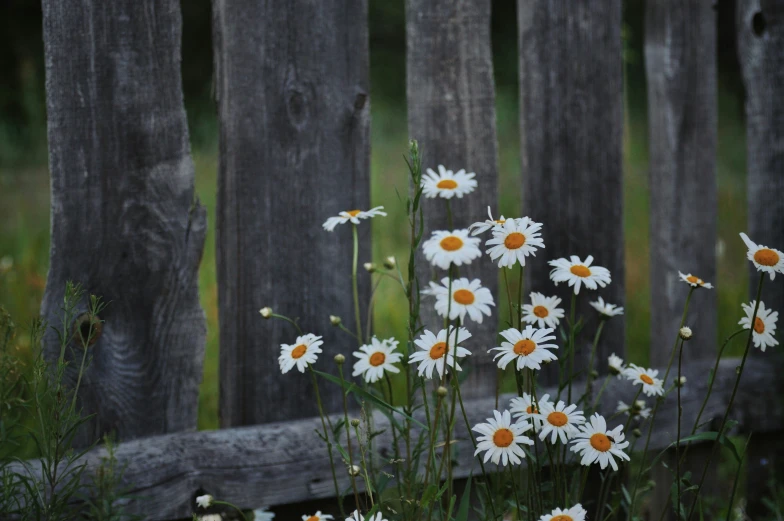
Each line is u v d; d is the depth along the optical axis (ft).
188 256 10.08
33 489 9.53
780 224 10.94
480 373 10.44
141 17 9.93
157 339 10.06
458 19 10.32
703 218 10.83
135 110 9.95
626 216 16.67
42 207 17.42
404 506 9.26
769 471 10.98
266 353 10.23
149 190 10.00
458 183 9.36
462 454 10.26
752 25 10.89
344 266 10.30
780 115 10.91
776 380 10.82
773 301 10.96
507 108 28.30
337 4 10.20
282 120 10.16
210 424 11.51
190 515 10.01
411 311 9.17
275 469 10.11
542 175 10.52
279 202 10.19
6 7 36.60
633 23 32.99
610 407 10.52
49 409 9.64
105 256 9.96
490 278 10.44
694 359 10.85
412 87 10.31
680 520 9.42
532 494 9.49
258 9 10.09
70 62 9.86
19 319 11.56
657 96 10.77
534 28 10.46
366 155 10.30
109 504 9.60
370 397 9.24
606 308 9.70
